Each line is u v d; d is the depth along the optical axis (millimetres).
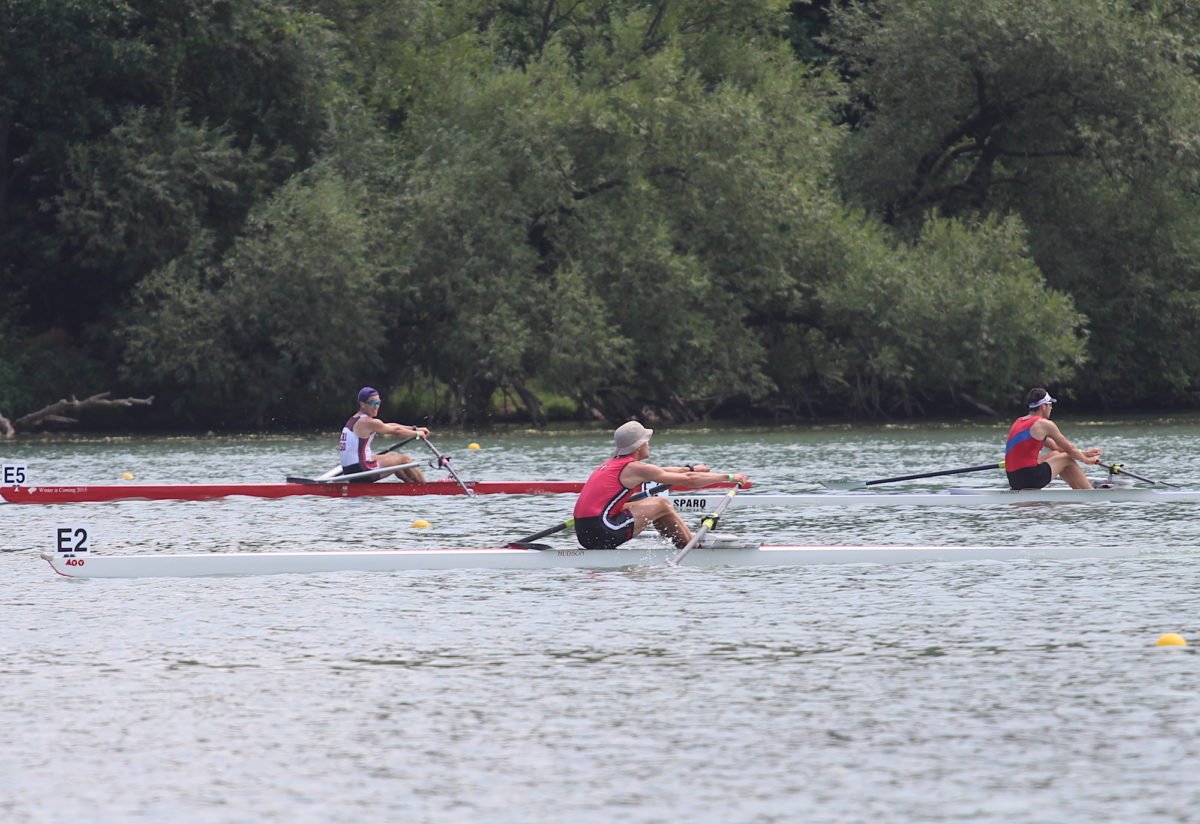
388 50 171250
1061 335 159000
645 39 176125
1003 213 179875
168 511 75000
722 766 28094
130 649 39062
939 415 180500
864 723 30953
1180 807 25453
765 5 179250
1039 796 26125
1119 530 62219
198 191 152000
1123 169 168375
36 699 33688
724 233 158375
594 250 155125
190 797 26688
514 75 158375
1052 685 33812
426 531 65375
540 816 25469
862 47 176375
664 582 49656
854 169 176375
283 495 82000
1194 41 177500
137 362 149875
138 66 149000
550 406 175750
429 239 152875
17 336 160750
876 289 156250
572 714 31969
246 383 153500
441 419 164000
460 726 31125
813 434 143750
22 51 146125
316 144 161000
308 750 29516
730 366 158875
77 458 117125
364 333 150250
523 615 43531
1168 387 190625
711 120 155375
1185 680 34031
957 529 63688
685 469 54125
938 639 39188
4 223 158875
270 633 41125
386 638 40250
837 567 52812
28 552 59375
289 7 156375
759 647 38469
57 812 25953
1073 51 162250
